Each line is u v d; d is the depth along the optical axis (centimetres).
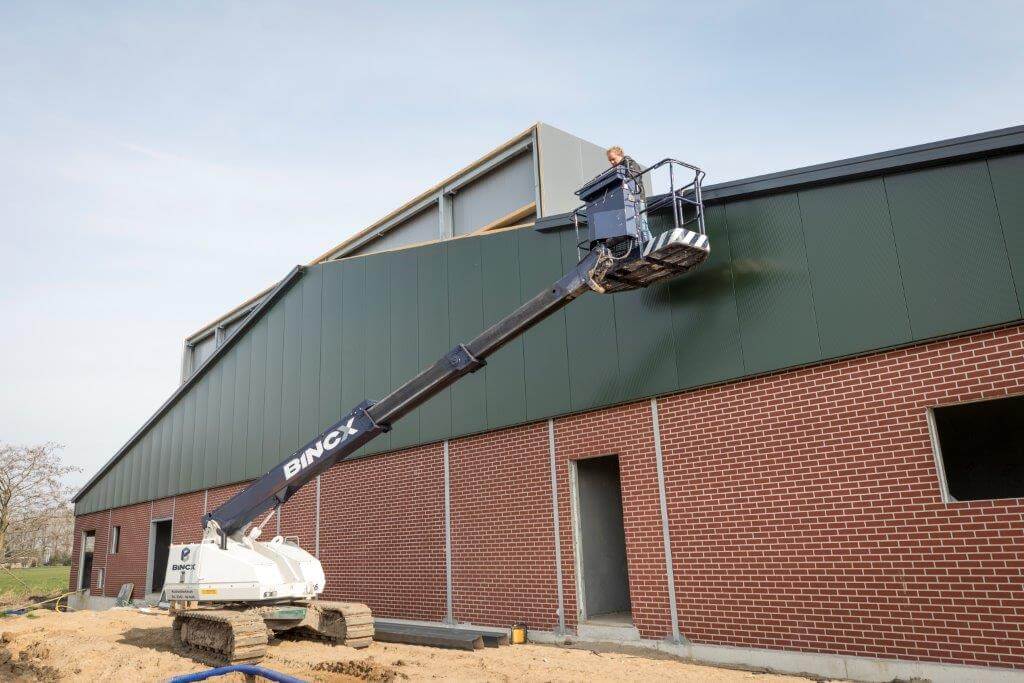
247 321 1969
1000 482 866
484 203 1703
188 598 1080
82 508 3070
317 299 1752
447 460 1345
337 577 1539
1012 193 753
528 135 1580
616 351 1095
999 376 744
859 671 797
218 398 2081
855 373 847
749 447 929
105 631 1396
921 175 820
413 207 1884
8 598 3181
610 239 867
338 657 995
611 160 905
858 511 823
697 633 945
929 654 752
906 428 800
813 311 882
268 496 1104
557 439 1166
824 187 898
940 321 782
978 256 766
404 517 1409
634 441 1058
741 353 941
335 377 1642
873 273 840
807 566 855
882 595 793
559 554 1129
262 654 979
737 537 924
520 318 922
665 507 1006
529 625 1147
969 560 737
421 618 1330
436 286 1442
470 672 881
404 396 1002
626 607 1164
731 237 977
